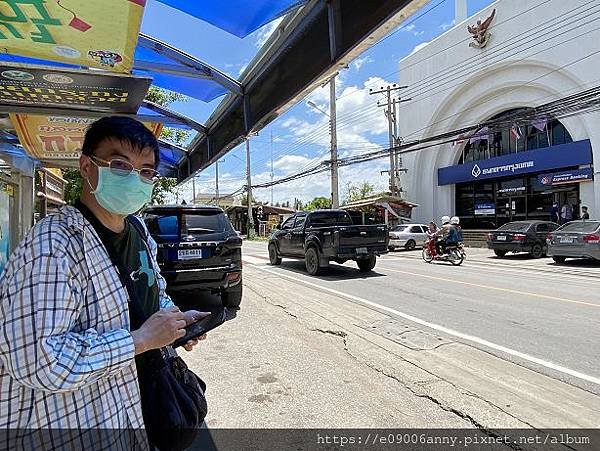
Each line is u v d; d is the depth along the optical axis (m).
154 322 1.45
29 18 2.51
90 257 1.37
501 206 24.23
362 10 2.71
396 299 7.83
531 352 4.71
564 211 19.36
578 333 5.46
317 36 3.28
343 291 8.74
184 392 1.71
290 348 4.91
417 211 27.73
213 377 4.02
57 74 3.26
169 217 6.67
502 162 22.56
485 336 5.34
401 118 28.75
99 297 1.37
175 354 1.84
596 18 17.86
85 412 1.31
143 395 1.58
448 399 3.50
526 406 3.37
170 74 4.44
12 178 5.76
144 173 1.55
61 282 1.25
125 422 1.42
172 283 6.36
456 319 6.25
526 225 16.62
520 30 20.92
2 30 2.66
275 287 9.36
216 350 4.84
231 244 6.86
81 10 2.41
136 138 1.52
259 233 50.16
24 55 3.05
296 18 3.42
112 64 3.19
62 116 4.23
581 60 18.44
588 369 4.19
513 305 7.23
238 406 3.40
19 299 1.20
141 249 1.72
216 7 3.14
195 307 7.12
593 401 3.46
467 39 23.62
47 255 1.26
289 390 3.71
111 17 2.51
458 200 26.75
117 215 1.59
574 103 16.41
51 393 1.25
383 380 3.92
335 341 5.18
